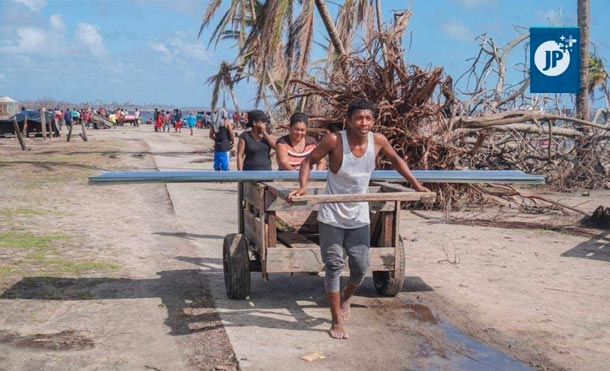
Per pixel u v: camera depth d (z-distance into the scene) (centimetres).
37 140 3709
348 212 518
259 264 632
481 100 1405
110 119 6425
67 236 945
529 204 1314
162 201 1334
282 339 522
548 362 486
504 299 646
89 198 1358
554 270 768
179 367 472
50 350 505
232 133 1625
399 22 1262
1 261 783
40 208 1205
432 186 1222
